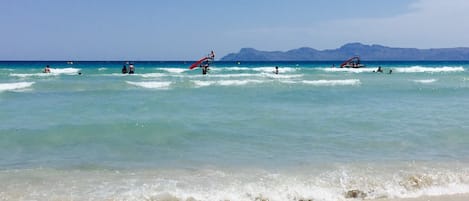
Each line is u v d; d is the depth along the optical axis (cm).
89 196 674
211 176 791
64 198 663
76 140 1089
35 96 2108
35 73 4084
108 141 1082
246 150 1002
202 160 908
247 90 2570
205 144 1063
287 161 902
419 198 687
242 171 826
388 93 2441
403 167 858
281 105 1831
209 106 1769
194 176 790
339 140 1116
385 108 1748
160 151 988
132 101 1912
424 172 822
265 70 5331
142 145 1045
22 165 860
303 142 1091
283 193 704
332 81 3309
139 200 658
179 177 784
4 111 1566
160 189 712
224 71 5022
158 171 823
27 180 757
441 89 2731
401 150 1010
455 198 687
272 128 1278
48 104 1786
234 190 712
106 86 2672
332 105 1844
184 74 4181
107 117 1436
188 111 1611
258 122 1375
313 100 2042
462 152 995
